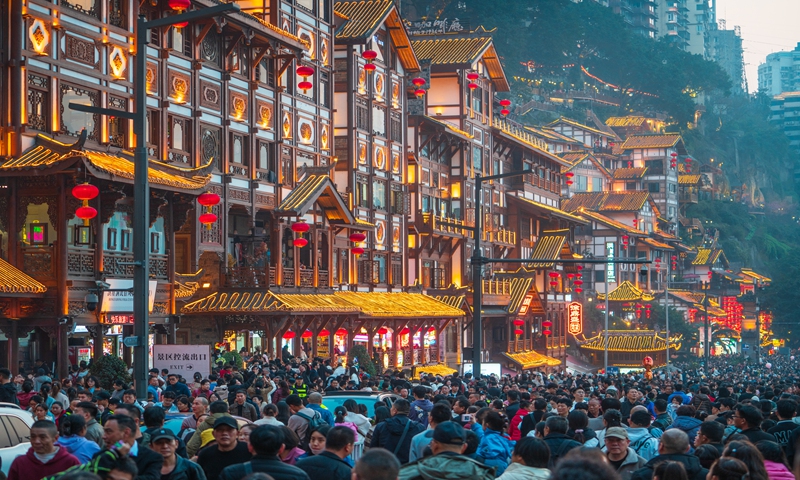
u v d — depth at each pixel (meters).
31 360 39.53
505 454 16.83
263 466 11.68
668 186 163.50
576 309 99.81
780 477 13.09
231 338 52.53
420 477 11.47
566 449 15.77
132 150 42.59
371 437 19.33
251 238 51.28
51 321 37.22
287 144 54.59
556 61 183.25
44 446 13.20
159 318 42.62
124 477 10.32
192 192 42.06
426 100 81.75
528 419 20.38
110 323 39.56
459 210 80.38
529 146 93.00
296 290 54.31
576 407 23.45
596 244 133.38
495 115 91.50
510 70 168.00
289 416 19.84
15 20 37.22
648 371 64.38
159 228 42.97
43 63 38.22
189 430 18.22
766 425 18.83
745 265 193.62
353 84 63.50
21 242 37.50
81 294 38.25
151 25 26.36
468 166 81.75
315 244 56.88
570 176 109.69
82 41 40.28
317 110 58.41
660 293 140.00
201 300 49.66
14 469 13.29
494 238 86.94
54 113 38.56
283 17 54.84
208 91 48.38
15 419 16.61
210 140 48.56
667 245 149.75
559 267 100.69
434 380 38.88
